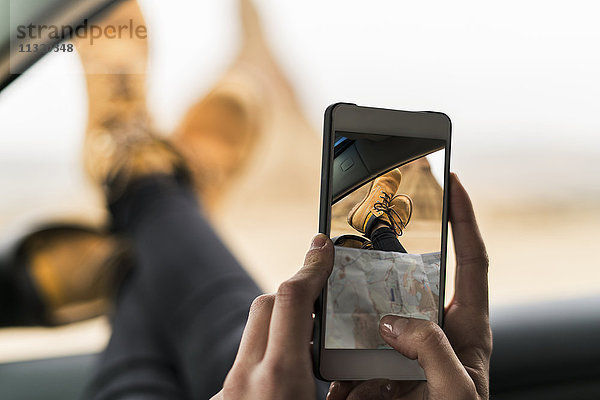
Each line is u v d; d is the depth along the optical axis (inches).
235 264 28.7
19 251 33.3
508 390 27.5
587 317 29.9
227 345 23.5
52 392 29.0
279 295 13.4
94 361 30.5
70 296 33.8
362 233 16.0
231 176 46.3
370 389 16.1
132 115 40.9
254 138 47.8
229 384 13.7
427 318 16.4
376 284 16.1
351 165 16.1
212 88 48.9
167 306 27.6
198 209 33.7
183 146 44.9
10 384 29.0
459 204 16.9
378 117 16.2
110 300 34.1
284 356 13.0
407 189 16.5
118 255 33.5
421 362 14.2
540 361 28.0
